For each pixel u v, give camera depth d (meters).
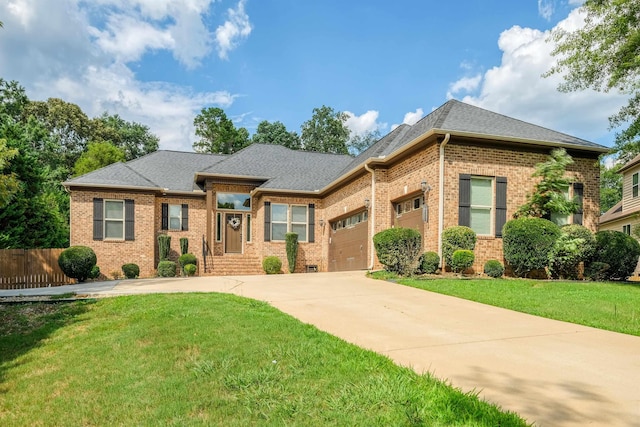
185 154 23.73
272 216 19.52
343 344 5.20
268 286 10.65
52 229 19.20
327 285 10.70
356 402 3.54
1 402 4.16
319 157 23.62
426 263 12.12
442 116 13.80
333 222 19.45
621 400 3.64
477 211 12.86
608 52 11.87
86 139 40.03
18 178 17.52
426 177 12.99
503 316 7.13
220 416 3.42
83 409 3.79
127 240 18.41
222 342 5.30
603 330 6.25
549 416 3.31
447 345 5.34
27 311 8.12
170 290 10.05
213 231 19.80
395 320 6.77
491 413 3.29
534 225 11.96
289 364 4.49
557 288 10.16
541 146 13.34
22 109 30.73
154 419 3.44
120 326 6.71
